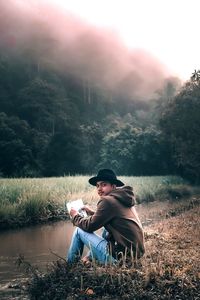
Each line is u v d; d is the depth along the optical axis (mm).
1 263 6980
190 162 31875
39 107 60875
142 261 5309
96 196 17531
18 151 48094
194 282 4855
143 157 51156
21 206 12906
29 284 5227
